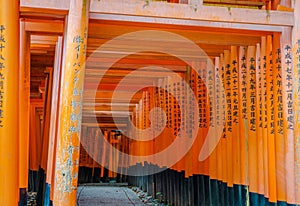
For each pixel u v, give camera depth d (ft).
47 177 16.78
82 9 11.90
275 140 15.30
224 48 19.22
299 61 13.61
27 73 16.65
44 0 12.12
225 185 19.38
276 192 15.42
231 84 18.81
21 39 16.34
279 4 14.23
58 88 14.97
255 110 17.37
